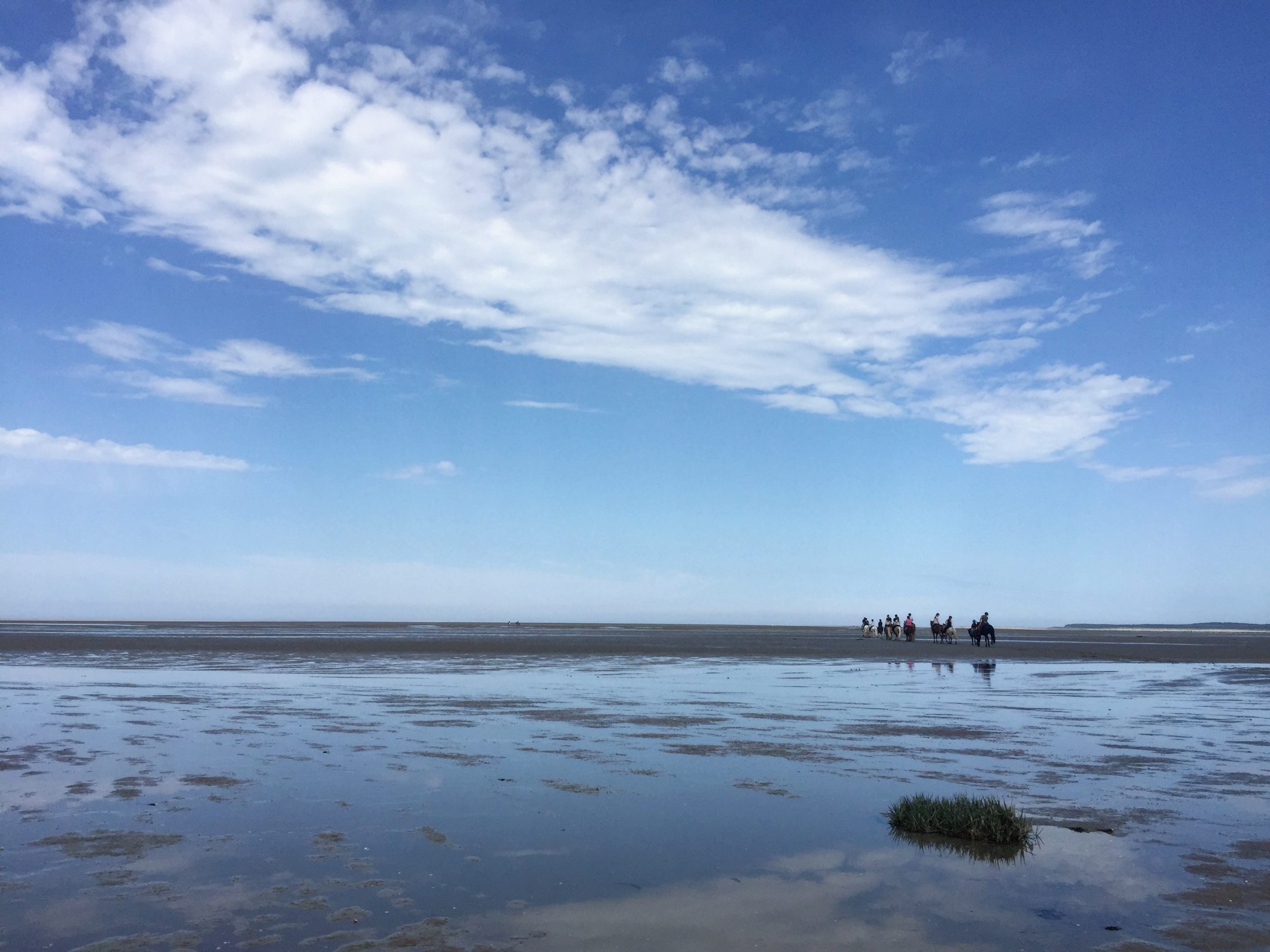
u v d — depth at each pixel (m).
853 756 14.98
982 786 12.56
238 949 6.55
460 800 11.42
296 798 11.45
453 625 168.50
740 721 19.31
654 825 10.28
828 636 94.38
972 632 59.38
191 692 24.30
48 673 30.75
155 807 10.90
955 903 7.77
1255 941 6.96
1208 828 10.30
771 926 7.17
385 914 7.31
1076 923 7.30
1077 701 24.38
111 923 7.07
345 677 29.98
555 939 6.83
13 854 8.91
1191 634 134.50
